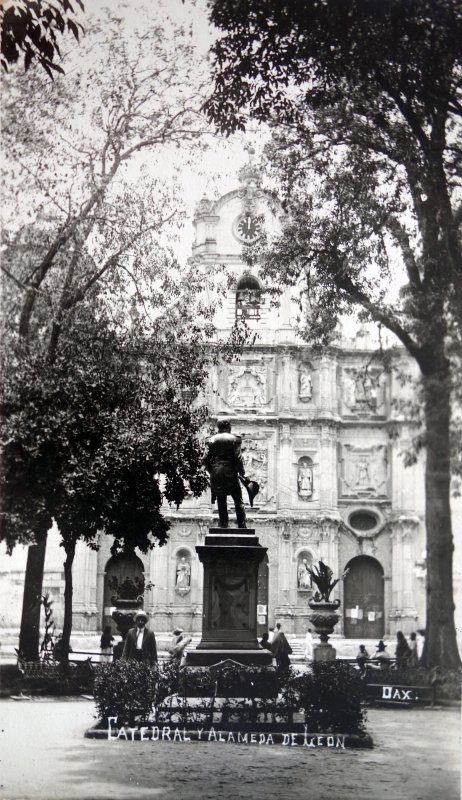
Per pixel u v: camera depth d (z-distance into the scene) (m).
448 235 23.27
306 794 16.23
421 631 22.78
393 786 17.19
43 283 26.27
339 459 43.69
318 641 31.97
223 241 30.98
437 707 20.73
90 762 17.73
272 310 33.16
